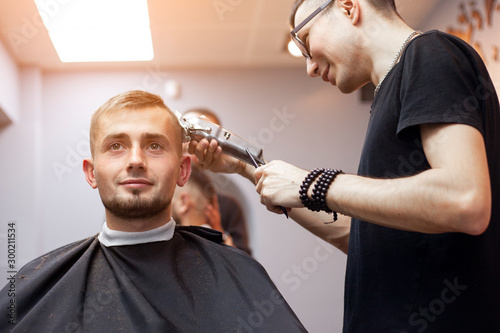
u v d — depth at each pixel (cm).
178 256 162
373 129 144
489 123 136
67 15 388
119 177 156
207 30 409
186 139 180
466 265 132
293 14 171
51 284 153
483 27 332
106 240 160
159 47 431
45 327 141
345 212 136
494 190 135
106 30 405
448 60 131
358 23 155
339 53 159
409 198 123
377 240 142
